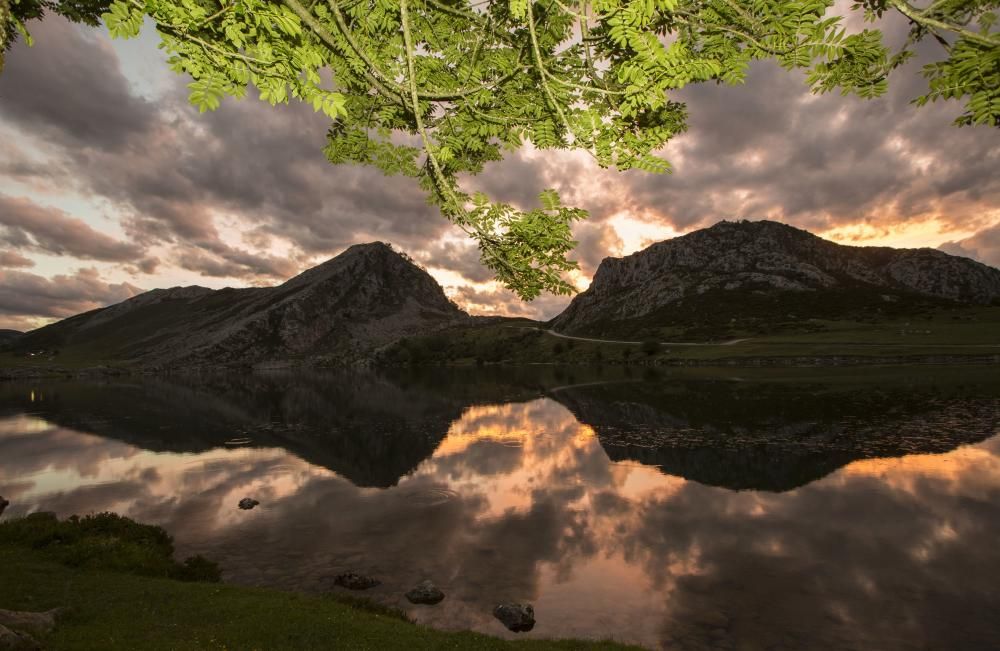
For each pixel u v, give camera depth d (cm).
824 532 1872
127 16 392
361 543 1905
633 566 1642
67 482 3058
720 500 2298
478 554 1775
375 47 571
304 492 2698
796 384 7100
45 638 866
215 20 415
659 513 2156
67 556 1425
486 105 657
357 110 712
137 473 3256
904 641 1189
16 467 3534
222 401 8700
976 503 2111
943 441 3209
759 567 1603
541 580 1555
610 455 3303
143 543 1748
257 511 2362
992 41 382
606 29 533
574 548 1808
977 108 424
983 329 14300
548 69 623
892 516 2005
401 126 727
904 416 4138
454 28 618
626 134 528
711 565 1631
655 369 12606
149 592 1168
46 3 562
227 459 3653
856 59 477
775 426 3978
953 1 389
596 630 1261
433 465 3278
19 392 12250
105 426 5694
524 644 1055
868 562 1611
